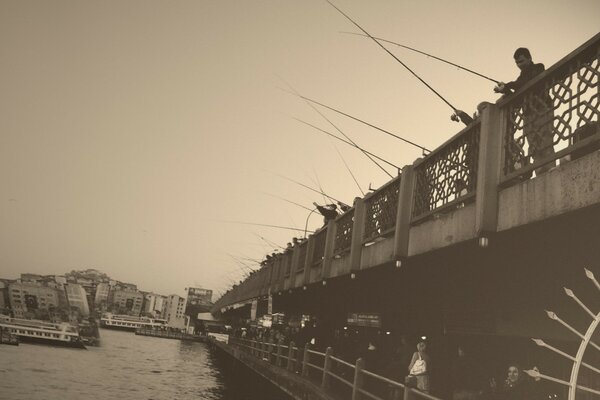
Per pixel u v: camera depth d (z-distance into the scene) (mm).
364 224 10969
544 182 5004
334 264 12805
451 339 10359
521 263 7398
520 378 7309
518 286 8195
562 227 5406
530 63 6203
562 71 5004
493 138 5941
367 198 10766
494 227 5742
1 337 60000
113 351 65938
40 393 27438
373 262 9977
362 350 14219
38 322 70125
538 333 7535
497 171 5848
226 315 72438
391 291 13117
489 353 8945
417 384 8922
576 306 6891
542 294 7609
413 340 12344
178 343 94312
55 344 66938
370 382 12414
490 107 6004
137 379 36281
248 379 21828
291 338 21094
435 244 7258
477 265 8227
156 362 52562
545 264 7164
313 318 23328
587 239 5770
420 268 9562
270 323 33500
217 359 47500
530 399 7086
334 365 14898
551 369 7152
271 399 16219
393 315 14047
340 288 15289
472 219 6227
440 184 7406
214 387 33438
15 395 26172
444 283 10250
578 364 3912
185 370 45531
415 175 8367
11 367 38594
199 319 111250
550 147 5117
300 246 17609
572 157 5051
